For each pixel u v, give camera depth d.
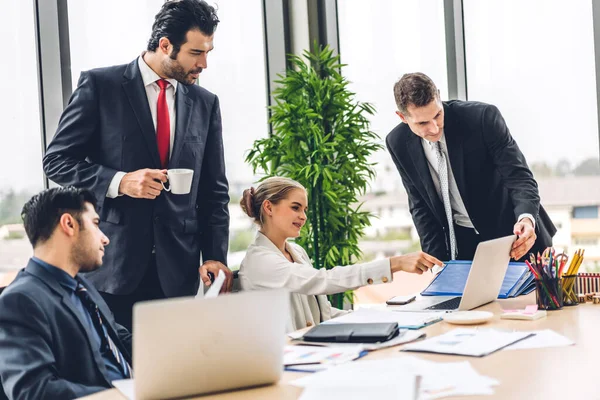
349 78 4.85
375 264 2.71
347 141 4.22
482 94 4.62
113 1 3.77
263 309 1.73
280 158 4.20
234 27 4.44
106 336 2.30
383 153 4.73
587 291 2.82
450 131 3.36
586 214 4.36
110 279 2.84
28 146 3.42
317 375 1.82
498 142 3.32
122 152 2.87
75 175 2.78
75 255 2.24
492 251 2.62
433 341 2.11
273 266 2.79
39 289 2.10
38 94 3.47
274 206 2.89
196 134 3.03
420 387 1.67
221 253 3.06
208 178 3.13
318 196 4.17
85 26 3.64
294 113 4.16
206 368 1.68
